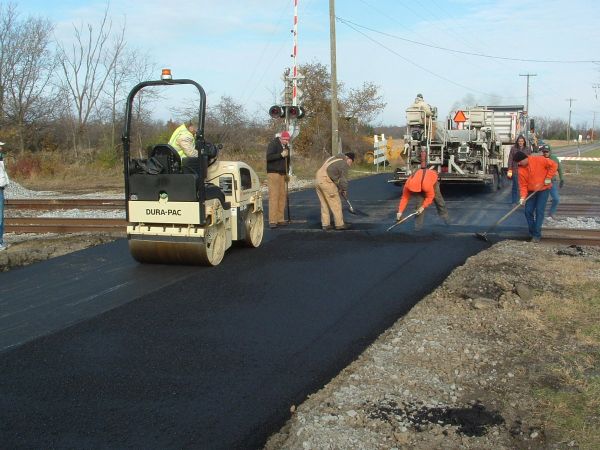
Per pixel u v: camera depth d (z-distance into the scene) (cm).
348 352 491
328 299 632
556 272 711
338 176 1010
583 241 908
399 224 1100
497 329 522
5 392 423
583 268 731
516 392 404
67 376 449
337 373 452
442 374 436
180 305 616
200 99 721
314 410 387
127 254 855
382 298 634
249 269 759
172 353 491
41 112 3350
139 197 744
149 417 387
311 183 2162
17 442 357
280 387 429
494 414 376
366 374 439
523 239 945
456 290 646
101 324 562
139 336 530
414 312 579
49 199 1593
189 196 725
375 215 1261
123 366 466
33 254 901
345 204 1474
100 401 409
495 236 961
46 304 629
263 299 634
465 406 388
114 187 2116
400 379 429
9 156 2830
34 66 3303
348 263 786
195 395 417
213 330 543
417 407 388
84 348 504
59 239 1027
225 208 805
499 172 1817
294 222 1159
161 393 420
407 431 358
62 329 551
